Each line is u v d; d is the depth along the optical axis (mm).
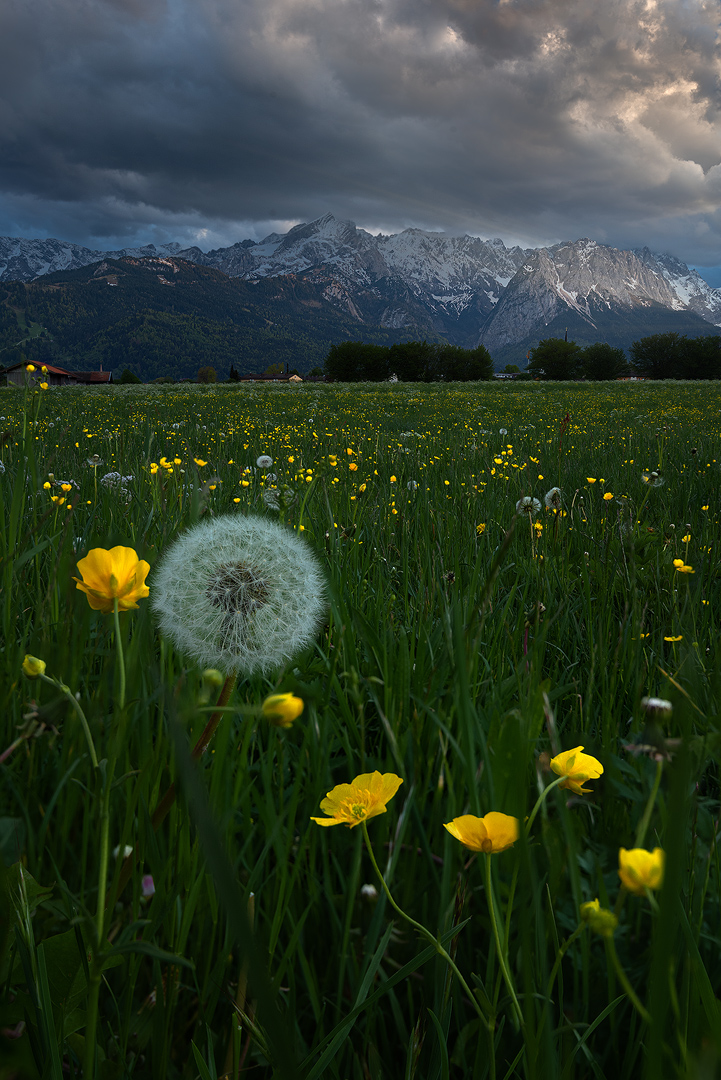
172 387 46156
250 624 1007
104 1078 852
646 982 856
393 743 1124
